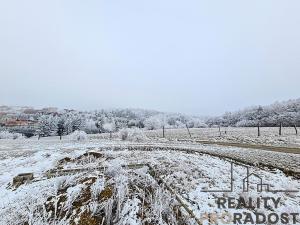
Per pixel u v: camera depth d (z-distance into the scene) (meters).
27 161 20.95
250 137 35.19
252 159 18.30
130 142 33.62
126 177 10.98
